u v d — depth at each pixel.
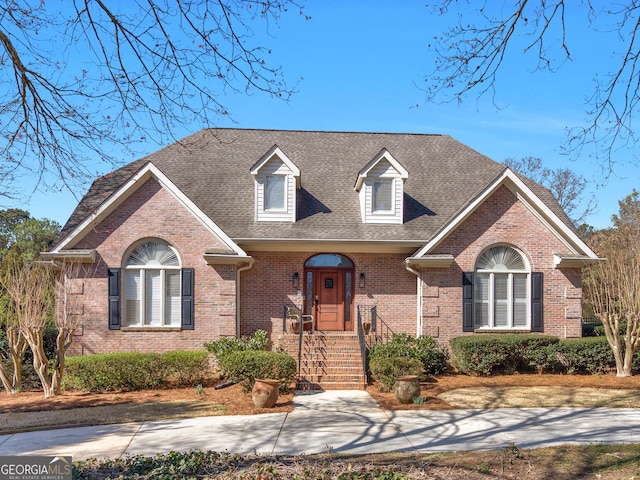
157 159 24.08
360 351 18.81
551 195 25.05
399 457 9.90
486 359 18.44
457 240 20.17
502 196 20.48
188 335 19.27
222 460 9.65
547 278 20.41
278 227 20.98
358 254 21.27
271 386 14.38
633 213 40.91
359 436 11.55
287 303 21.00
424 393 16.11
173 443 11.19
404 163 25.02
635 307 18.61
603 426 12.25
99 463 9.62
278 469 9.10
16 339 17.83
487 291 20.41
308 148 25.62
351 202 22.53
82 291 19.06
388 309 21.08
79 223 18.89
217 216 21.28
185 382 17.50
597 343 19.14
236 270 19.52
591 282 22.53
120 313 19.08
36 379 18.30
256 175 21.30
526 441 10.96
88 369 16.77
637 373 19.25
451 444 10.81
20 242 60.53
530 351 18.84
